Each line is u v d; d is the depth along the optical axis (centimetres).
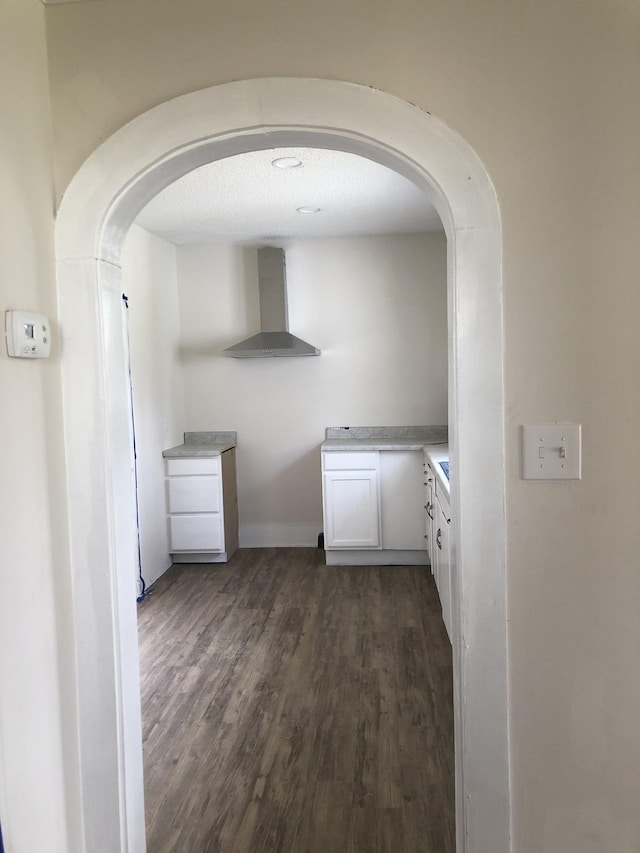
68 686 161
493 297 147
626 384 146
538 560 150
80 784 165
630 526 148
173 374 535
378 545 490
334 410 548
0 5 139
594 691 151
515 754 154
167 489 506
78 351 159
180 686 310
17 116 144
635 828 153
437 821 209
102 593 162
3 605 136
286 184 371
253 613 406
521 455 149
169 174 164
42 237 153
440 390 537
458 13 146
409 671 316
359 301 539
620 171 144
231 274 548
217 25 152
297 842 202
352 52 149
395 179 366
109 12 155
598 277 145
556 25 144
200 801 223
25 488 144
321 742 257
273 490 558
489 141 146
